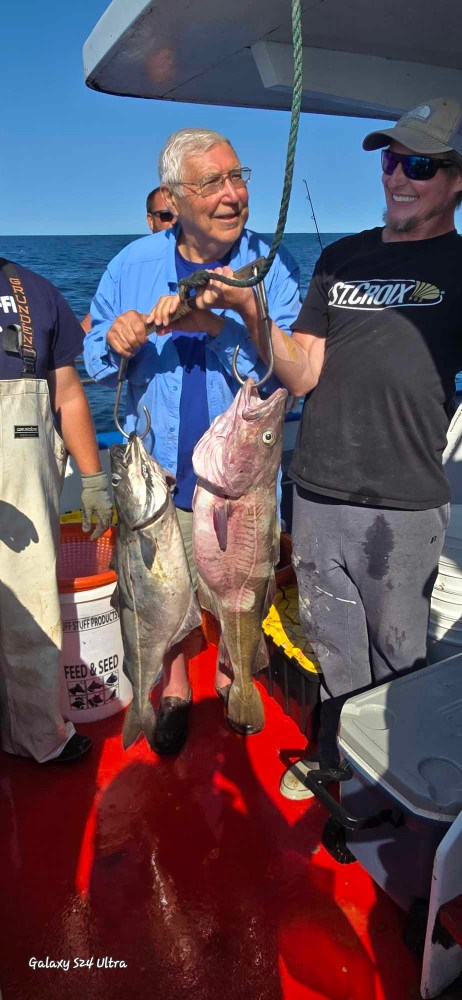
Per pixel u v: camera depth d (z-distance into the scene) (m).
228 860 2.40
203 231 2.29
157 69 2.76
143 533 1.97
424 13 2.20
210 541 1.92
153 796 2.69
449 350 2.04
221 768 2.83
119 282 2.62
